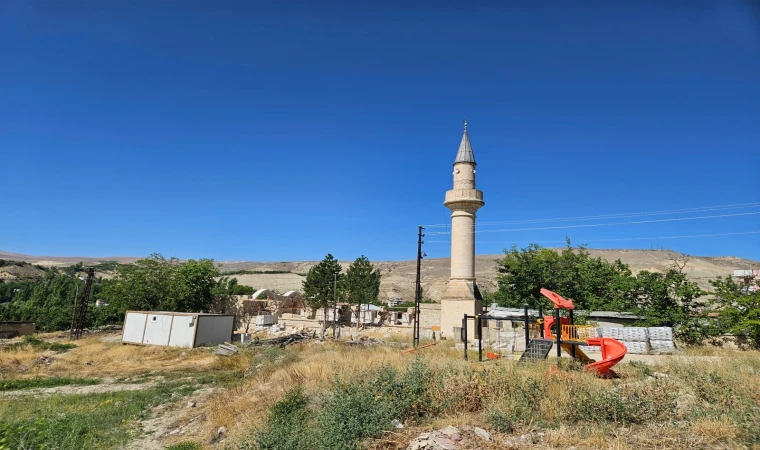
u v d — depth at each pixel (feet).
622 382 44.01
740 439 26.45
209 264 187.93
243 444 32.35
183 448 38.32
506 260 136.46
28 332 162.09
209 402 57.21
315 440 30.68
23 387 75.20
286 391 46.96
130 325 129.18
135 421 50.31
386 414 33.19
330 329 168.45
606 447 26.45
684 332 92.48
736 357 64.49
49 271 434.71
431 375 40.45
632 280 105.19
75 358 104.12
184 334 120.26
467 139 119.44
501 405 34.22
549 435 28.91
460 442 28.37
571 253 133.49
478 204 112.88
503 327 121.60
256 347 115.14
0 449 34.45
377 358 66.08
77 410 54.19
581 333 58.59
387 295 364.38
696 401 34.24
